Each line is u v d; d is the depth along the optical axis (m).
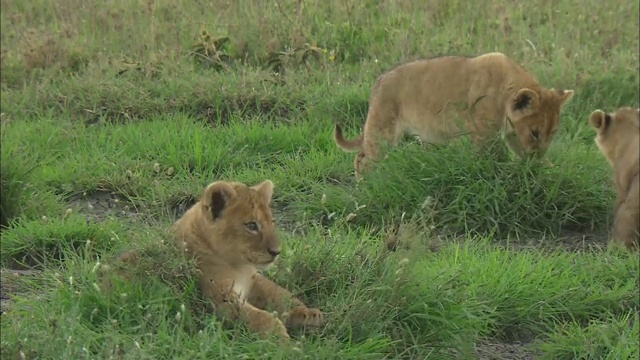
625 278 10.19
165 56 18.08
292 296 8.34
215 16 19.88
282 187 13.05
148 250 8.48
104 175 13.38
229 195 8.16
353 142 13.42
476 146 12.48
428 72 12.96
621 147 11.06
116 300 8.30
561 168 12.40
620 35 18.91
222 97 16.28
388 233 9.84
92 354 7.70
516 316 9.37
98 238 11.09
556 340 8.94
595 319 9.48
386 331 8.34
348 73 17.30
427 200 10.12
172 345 7.60
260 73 17.09
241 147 14.56
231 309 8.10
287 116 16.14
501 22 18.72
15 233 11.14
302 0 19.91
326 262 8.99
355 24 19.27
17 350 7.52
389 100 13.14
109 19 19.91
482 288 9.49
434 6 20.12
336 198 12.21
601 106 16.27
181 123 15.30
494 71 12.63
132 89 16.64
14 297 8.91
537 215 11.93
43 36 19.19
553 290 9.66
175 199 12.70
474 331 8.77
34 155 13.56
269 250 8.17
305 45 18.30
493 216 11.82
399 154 12.55
